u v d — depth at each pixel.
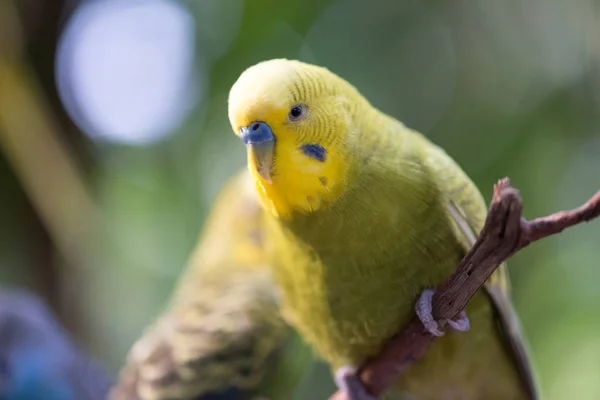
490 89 0.73
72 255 0.82
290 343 0.66
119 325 0.92
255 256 0.67
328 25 0.74
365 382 0.59
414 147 0.57
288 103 0.55
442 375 0.59
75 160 0.82
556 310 0.71
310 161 0.55
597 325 0.69
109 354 0.89
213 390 0.64
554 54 0.73
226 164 0.82
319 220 0.56
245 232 0.67
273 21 0.74
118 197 0.88
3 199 0.81
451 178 0.57
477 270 0.53
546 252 0.72
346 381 0.59
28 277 0.82
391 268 0.57
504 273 0.58
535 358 0.70
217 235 0.69
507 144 0.71
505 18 0.75
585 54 0.71
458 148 0.72
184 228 0.85
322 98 0.55
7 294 0.71
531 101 0.72
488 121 0.72
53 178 0.78
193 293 0.67
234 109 0.55
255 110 0.55
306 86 0.55
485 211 0.58
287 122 0.55
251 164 0.55
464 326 0.56
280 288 0.59
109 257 0.87
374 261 0.56
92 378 0.69
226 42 0.77
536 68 0.73
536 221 0.52
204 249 0.70
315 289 0.58
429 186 0.57
